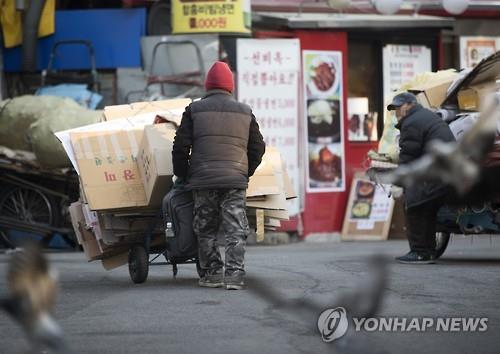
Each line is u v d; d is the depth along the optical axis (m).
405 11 35.06
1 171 28.48
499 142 18.61
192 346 12.16
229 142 16.88
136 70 31.88
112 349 12.01
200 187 16.83
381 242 32.97
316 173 33.59
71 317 14.56
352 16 34.28
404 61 35.22
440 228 22.53
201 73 31.17
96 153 18.17
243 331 13.15
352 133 34.47
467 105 22.66
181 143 16.84
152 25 32.31
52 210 28.72
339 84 34.03
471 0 34.88
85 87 30.86
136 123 18.91
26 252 6.50
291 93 32.53
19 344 12.40
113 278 20.22
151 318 14.34
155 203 18.08
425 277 19.08
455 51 35.81
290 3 33.81
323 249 29.50
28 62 31.61
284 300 6.86
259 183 18.05
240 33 31.50
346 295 6.68
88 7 33.72
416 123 20.67
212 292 16.98
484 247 29.27
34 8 31.50
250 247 31.17
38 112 27.91
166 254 18.09
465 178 6.09
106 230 18.50
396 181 6.33
